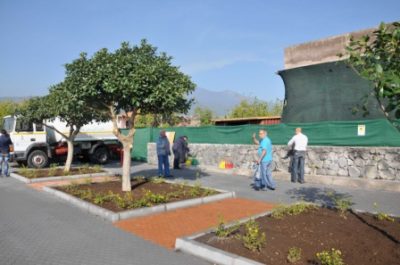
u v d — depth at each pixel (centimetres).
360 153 1133
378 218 645
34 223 689
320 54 1672
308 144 1280
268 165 1072
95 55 879
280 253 479
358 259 459
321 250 489
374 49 451
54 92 1009
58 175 1365
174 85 885
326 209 726
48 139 1819
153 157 2003
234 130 1574
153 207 761
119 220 704
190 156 1783
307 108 1488
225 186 1144
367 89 1292
